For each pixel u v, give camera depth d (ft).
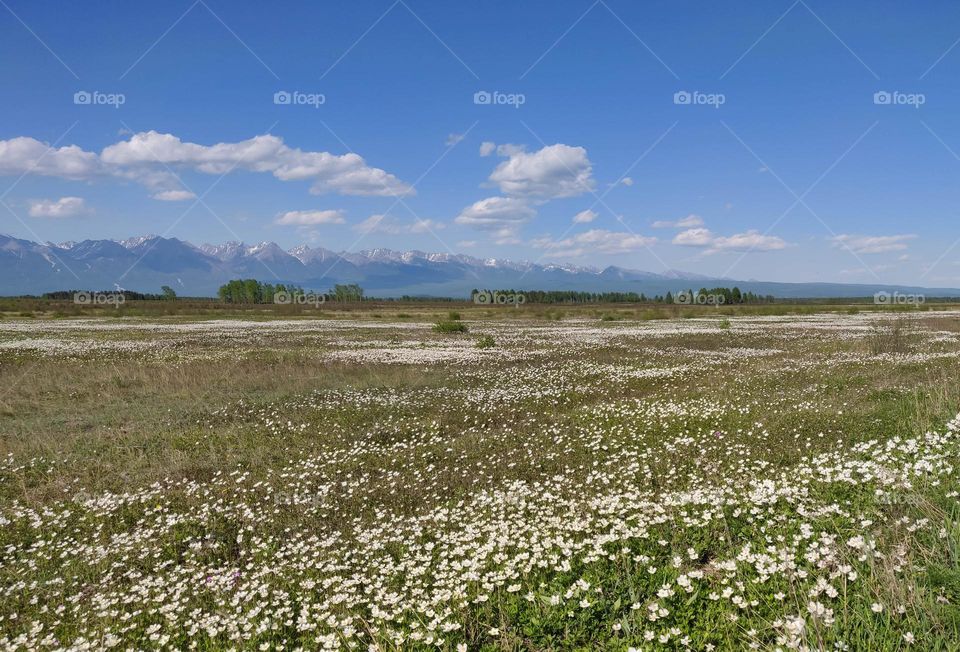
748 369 71.15
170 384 69.77
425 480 35.50
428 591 20.72
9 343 114.11
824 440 35.70
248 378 72.64
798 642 13.75
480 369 80.07
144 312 251.60
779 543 20.12
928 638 13.76
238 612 19.94
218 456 42.29
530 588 19.10
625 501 27.76
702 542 21.71
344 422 50.83
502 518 26.48
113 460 42.04
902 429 34.60
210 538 28.63
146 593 22.26
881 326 146.00
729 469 31.50
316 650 17.84
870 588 15.98
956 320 161.27
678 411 46.80
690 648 14.90
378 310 313.53
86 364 84.53
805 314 235.40
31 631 19.52
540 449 40.06
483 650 16.28
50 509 32.91
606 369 76.13
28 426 51.60
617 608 17.30
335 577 22.02
